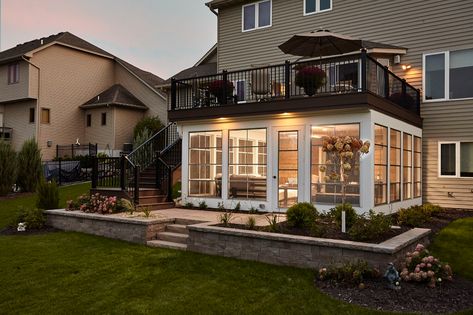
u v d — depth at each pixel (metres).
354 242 5.98
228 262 6.65
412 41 12.67
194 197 11.35
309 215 7.22
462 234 8.06
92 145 23.77
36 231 9.77
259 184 10.28
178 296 5.20
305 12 14.80
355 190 8.85
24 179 16.42
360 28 13.65
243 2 16.08
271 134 10.12
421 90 12.51
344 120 9.04
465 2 11.83
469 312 4.53
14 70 23.66
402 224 8.49
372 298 4.95
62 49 24.59
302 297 5.05
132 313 4.68
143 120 23.42
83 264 6.71
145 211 9.17
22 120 24.08
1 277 6.05
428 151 12.41
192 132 11.52
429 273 5.34
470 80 11.81
